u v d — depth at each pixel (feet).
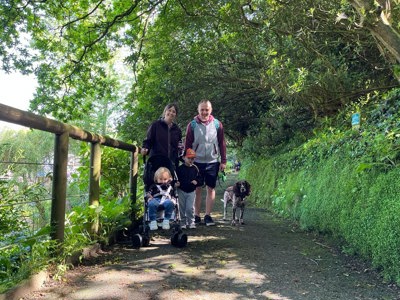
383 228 12.28
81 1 39.40
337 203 17.30
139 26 39.58
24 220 13.12
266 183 37.55
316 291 10.80
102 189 21.25
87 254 13.75
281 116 40.11
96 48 41.37
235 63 42.06
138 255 14.46
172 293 10.33
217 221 24.36
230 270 12.70
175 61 42.09
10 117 8.78
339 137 21.83
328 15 25.63
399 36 17.79
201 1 33.83
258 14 31.91
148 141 17.84
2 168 13.53
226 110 53.11
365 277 12.12
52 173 11.66
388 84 29.37
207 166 21.84
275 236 18.95
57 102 44.11
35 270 10.37
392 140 15.61
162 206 15.96
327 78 26.68
